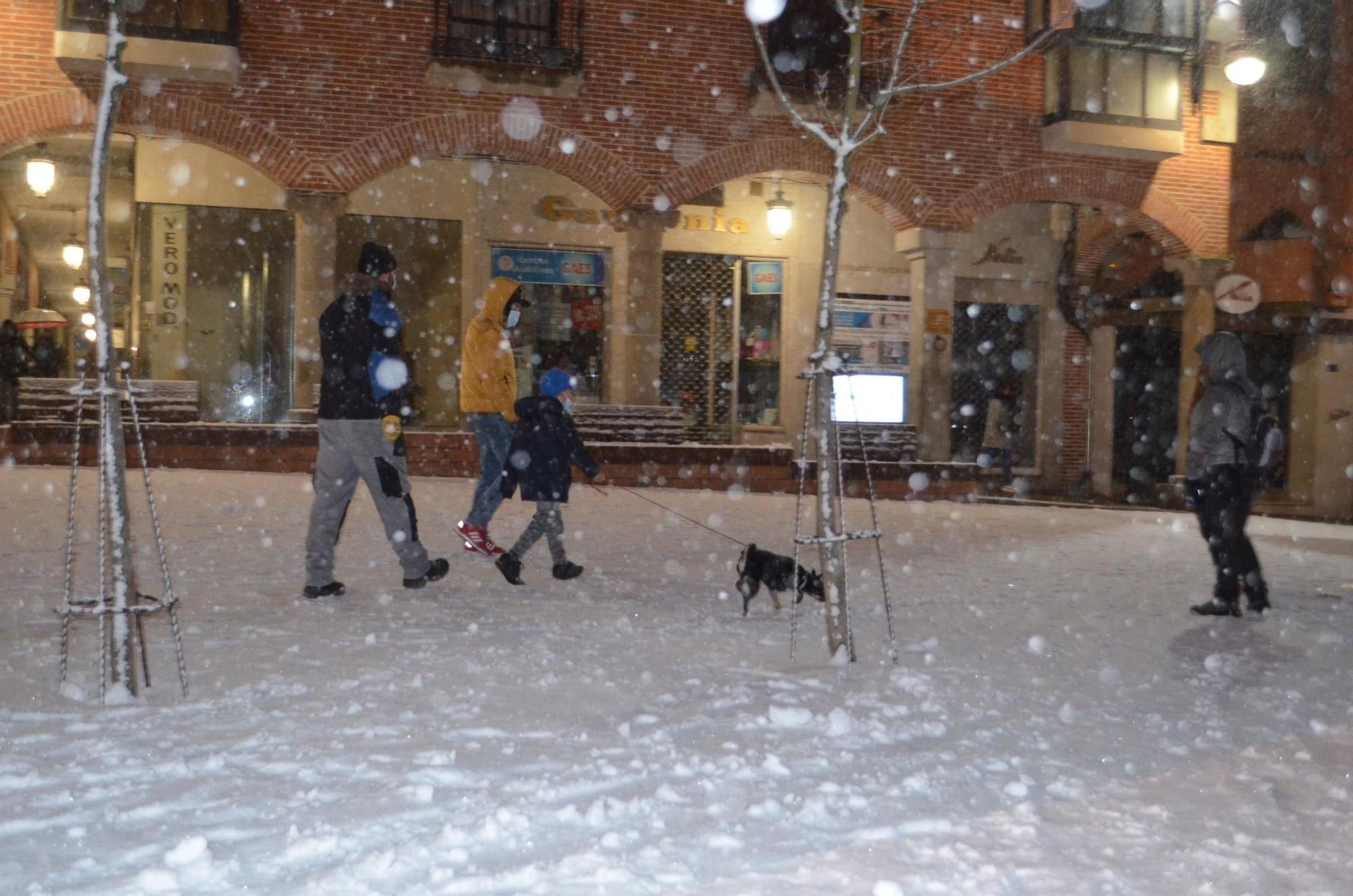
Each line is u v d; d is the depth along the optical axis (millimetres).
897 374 22031
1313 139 21641
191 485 13453
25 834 3193
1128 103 19531
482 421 8289
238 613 6508
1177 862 3309
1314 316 21719
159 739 4102
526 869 3012
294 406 19359
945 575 9250
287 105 16625
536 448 7867
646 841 3273
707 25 18172
